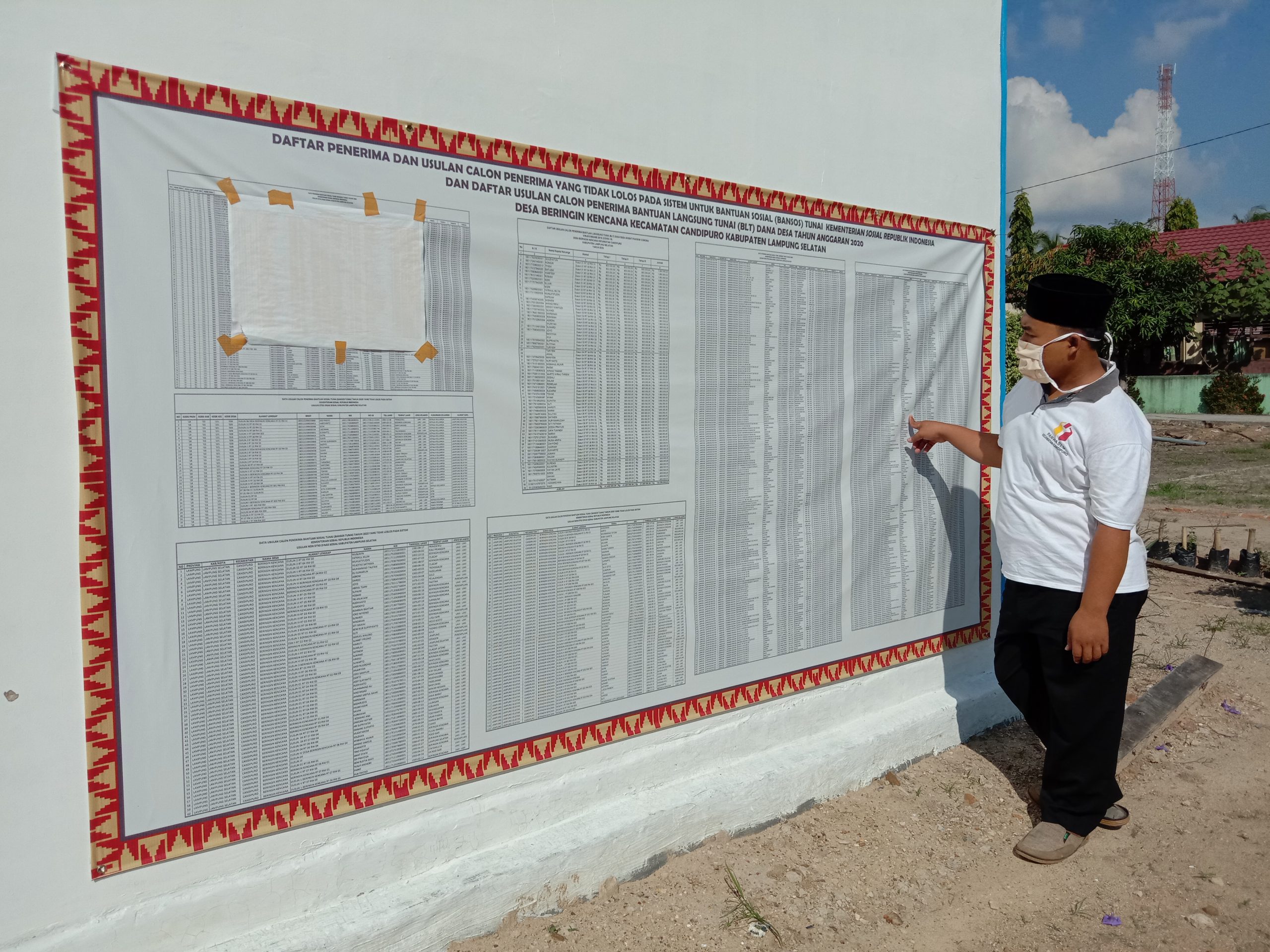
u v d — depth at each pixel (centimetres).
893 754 365
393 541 239
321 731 232
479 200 248
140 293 199
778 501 330
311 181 220
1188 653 515
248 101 209
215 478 211
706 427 306
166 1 199
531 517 265
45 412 191
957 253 392
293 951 218
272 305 215
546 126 262
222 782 218
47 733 196
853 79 347
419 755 249
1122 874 301
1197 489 1125
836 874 293
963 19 389
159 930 210
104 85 191
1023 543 323
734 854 300
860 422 357
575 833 273
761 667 331
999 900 286
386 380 235
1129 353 2364
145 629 205
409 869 246
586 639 281
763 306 320
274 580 221
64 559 196
